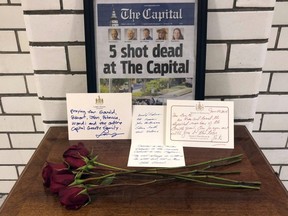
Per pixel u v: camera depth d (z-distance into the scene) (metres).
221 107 0.61
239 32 0.62
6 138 0.95
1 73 0.86
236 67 0.65
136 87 0.65
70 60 0.65
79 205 0.46
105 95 0.62
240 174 0.54
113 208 0.46
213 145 0.61
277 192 0.50
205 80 0.67
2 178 1.02
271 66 0.84
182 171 0.53
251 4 0.60
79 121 0.63
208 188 0.50
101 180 0.49
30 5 0.60
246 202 0.47
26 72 0.86
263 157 0.59
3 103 0.90
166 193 0.49
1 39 0.81
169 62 0.63
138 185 0.50
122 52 0.62
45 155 0.59
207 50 0.64
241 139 0.64
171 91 0.65
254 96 0.68
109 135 0.63
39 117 0.92
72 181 0.47
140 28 0.61
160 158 0.57
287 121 0.92
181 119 0.61
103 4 0.60
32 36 0.63
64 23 0.62
